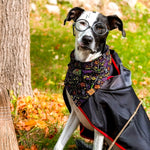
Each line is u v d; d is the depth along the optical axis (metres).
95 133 2.81
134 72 6.37
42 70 5.95
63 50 7.02
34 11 9.80
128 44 7.89
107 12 10.80
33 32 8.20
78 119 3.11
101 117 2.65
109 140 2.88
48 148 3.38
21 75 4.20
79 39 2.77
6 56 4.08
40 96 4.50
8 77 4.14
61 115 4.16
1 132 2.44
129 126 2.70
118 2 11.52
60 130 3.71
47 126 3.70
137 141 2.69
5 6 3.97
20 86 4.21
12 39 4.07
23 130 3.53
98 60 2.74
